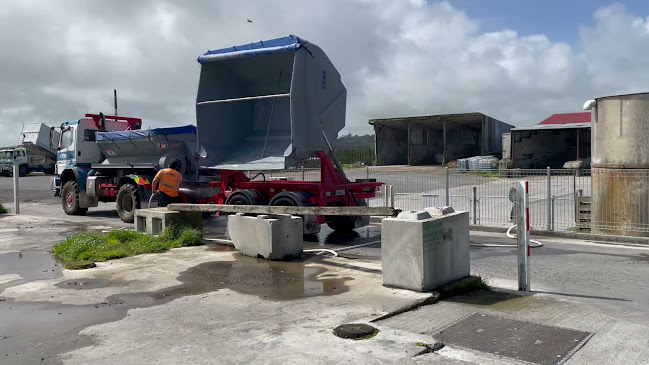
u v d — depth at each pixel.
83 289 6.80
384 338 4.79
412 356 4.39
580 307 5.92
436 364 4.24
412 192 16.19
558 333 4.99
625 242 10.95
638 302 6.16
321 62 11.23
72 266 8.07
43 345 4.75
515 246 10.31
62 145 17.89
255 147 12.10
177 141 14.70
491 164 34.34
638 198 10.86
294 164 11.08
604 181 11.30
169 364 4.28
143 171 15.66
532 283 7.20
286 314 5.61
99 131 17.48
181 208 10.41
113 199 16.91
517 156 35.69
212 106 11.76
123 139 15.47
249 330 5.09
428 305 6.02
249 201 12.06
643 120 10.69
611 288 6.88
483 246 10.44
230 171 13.15
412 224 6.34
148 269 7.99
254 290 6.70
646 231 10.82
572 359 4.36
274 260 8.66
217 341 4.80
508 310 5.80
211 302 6.16
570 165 31.77
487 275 7.70
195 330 5.13
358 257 9.32
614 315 5.61
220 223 14.77
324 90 11.39
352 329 4.96
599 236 11.30
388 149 46.44
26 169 46.81
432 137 48.22
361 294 6.36
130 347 4.68
